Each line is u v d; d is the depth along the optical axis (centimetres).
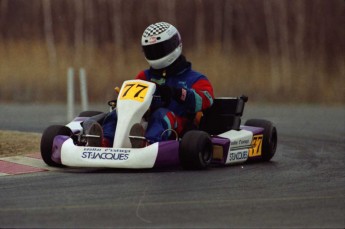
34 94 8181
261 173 3094
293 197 2536
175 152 3009
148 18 10731
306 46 10912
